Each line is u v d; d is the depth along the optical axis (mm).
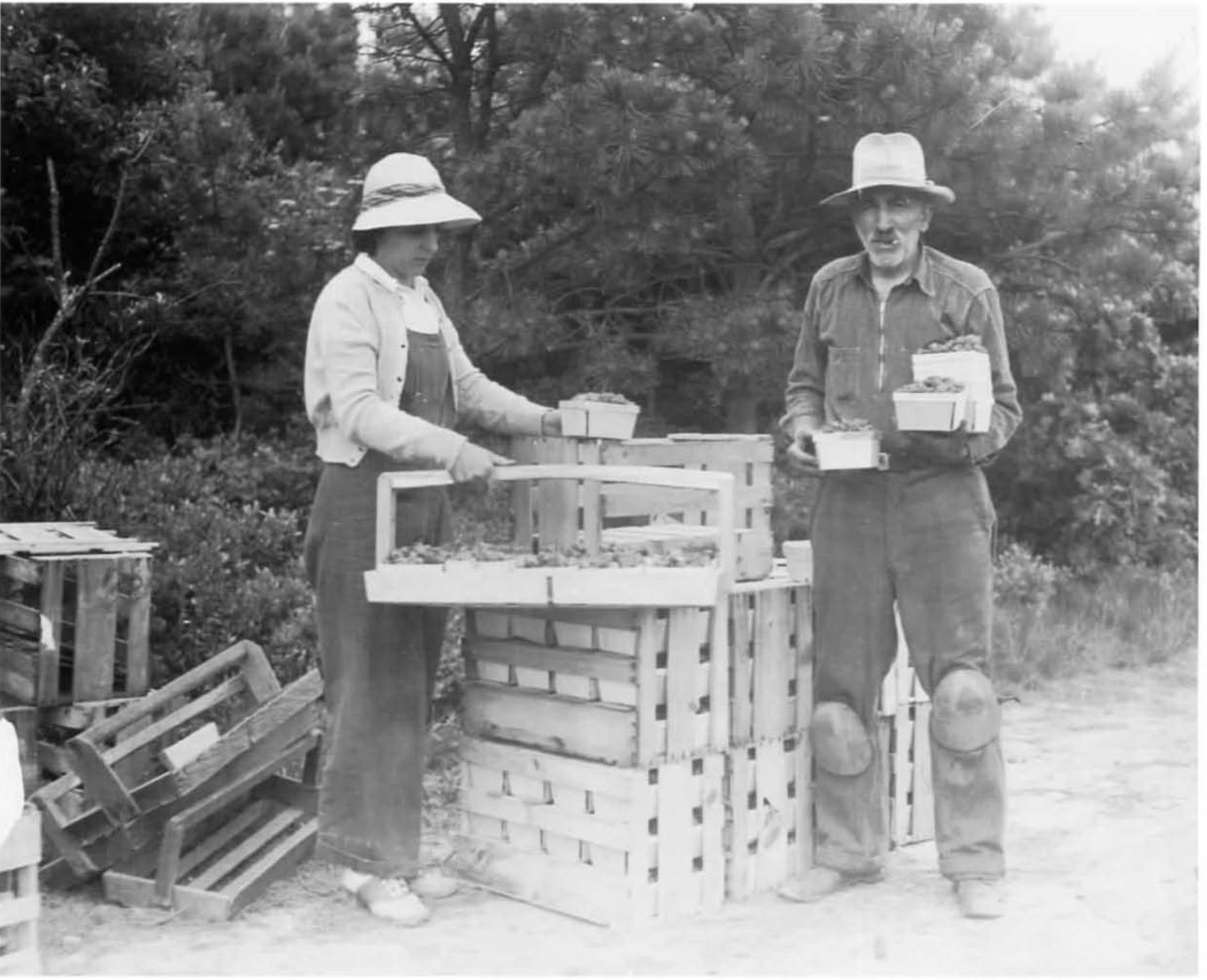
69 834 4645
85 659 5164
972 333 4535
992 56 9305
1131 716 7602
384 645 4465
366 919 4430
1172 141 9727
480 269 9461
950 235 9984
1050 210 9445
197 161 9906
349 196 9703
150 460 9320
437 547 4508
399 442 4258
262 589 7129
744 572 4688
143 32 11000
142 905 4543
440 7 9305
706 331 8883
